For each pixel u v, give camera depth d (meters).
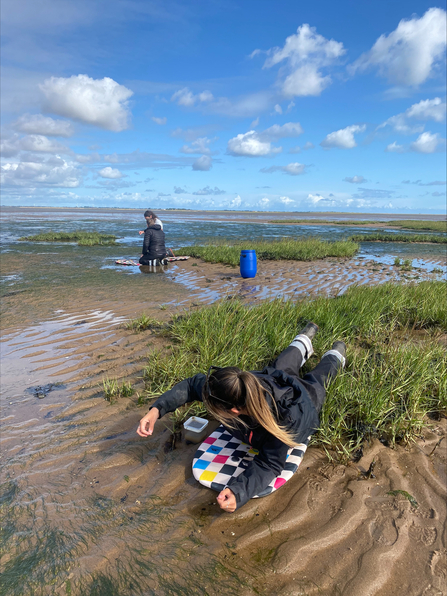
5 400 3.82
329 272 11.69
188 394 2.97
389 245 21.55
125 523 2.33
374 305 6.29
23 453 3.02
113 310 6.98
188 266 12.45
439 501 2.54
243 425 2.56
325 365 3.55
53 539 2.21
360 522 2.34
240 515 2.40
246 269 10.41
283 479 2.64
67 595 1.87
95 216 60.34
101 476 2.76
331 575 1.99
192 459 2.93
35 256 14.27
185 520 2.36
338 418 3.16
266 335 5.11
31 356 4.91
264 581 1.96
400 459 2.98
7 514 2.40
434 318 6.09
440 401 3.64
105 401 3.80
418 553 2.13
